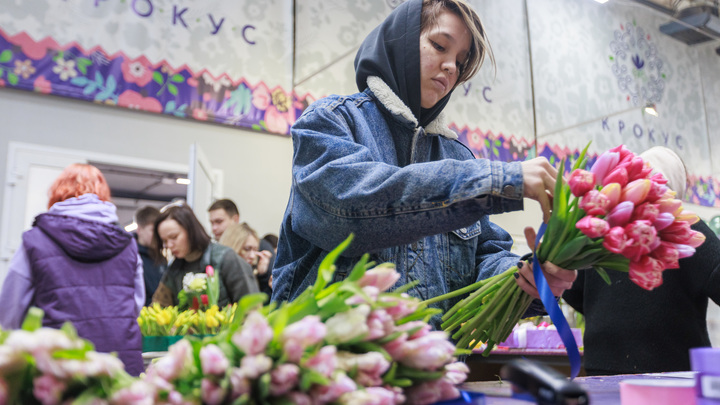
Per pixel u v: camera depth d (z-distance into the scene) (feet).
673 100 18.43
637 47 17.98
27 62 10.16
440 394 1.67
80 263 6.39
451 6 3.53
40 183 10.32
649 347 4.52
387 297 1.59
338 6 13.15
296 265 3.20
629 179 2.36
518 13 15.96
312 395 1.35
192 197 10.07
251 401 1.32
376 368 1.46
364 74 3.70
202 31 11.81
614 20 17.74
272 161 12.62
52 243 6.31
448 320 3.05
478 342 3.05
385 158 3.39
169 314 6.66
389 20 3.67
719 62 19.86
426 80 3.54
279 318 1.38
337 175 2.67
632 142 17.29
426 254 3.33
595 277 5.03
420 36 3.54
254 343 1.31
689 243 2.29
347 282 1.54
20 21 10.18
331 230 2.73
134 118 11.17
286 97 12.56
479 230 3.65
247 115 12.12
